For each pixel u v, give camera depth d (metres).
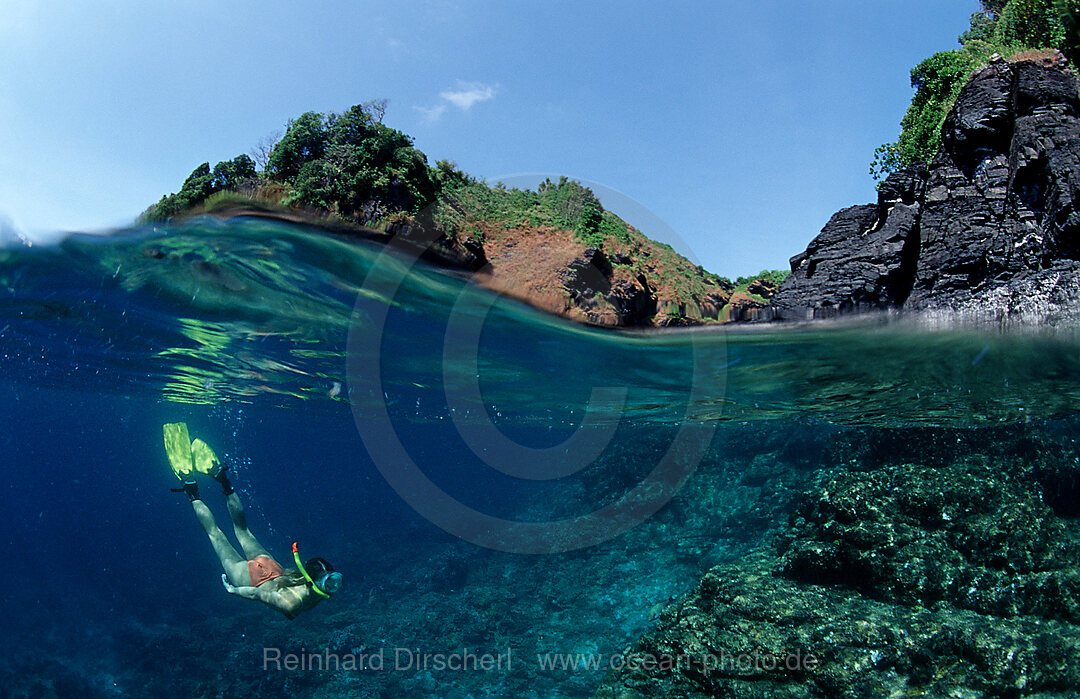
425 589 21.33
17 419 46.91
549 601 18.47
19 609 22.58
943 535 9.85
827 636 8.12
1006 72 8.11
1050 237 6.36
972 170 7.84
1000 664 7.34
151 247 7.11
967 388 9.65
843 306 7.59
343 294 8.09
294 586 5.84
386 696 14.31
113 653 18.16
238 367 14.50
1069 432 13.04
